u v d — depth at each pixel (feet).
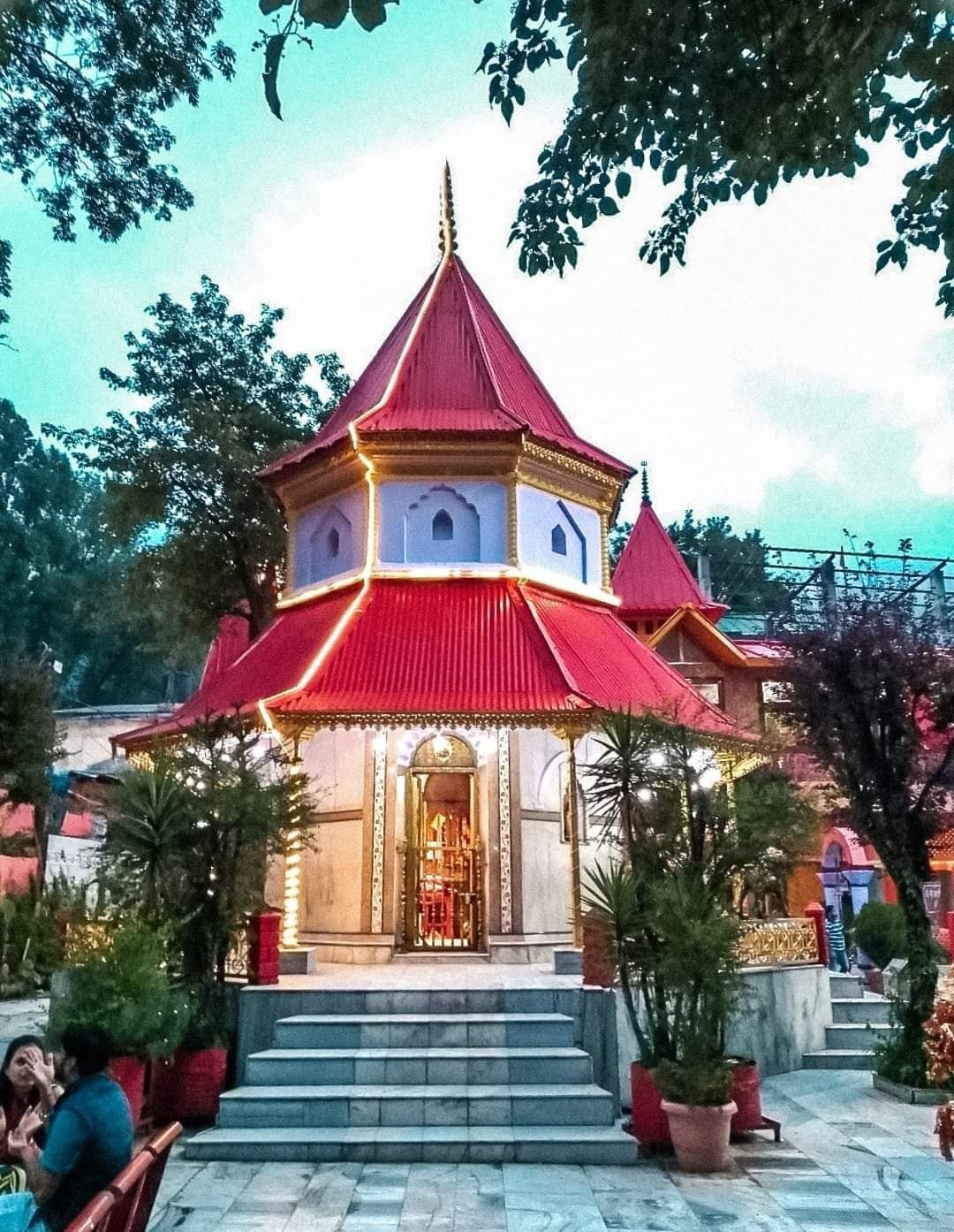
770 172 24.68
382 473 57.16
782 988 46.78
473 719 46.39
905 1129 36.09
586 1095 34.30
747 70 22.17
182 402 84.48
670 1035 34.35
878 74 22.59
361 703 46.85
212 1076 36.11
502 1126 33.83
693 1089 31.48
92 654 190.60
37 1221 15.34
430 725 46.80
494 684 48.52
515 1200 28.14
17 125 50.52
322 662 49.88
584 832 53.83
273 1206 27.61
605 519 64.69
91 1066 19.06
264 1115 34.19
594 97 23.24
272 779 47.42
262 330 91.71
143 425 84.48
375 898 50.19
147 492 82.74
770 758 53.57
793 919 51.16
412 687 48.32
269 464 74.28
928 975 41.39
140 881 38.11
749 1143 34.32
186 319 90.07
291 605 61.46
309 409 92.27
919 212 25.32
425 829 52.80
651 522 91.81
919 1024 41.29
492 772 52.44
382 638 52.06
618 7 21.25
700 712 54.03
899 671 42.34
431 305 66.49
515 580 55.83
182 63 51.37
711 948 32.09
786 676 45.37
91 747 126.41
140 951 34.17
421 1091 34.78
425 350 63.52
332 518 60.95
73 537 189.78
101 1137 17.89
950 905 73.31
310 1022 37.93
